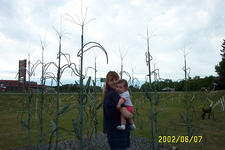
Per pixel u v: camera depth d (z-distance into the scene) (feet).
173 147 13.19
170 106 38.73
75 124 7.44
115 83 7.82
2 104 37.45
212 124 22.15
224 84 111.24
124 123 7.27
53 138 15.70
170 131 18.20
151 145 13.96
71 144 13.82
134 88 14.70
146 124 21.38
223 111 34.19
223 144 14.28
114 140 7.29
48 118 22.35
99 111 30.07
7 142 15.05
